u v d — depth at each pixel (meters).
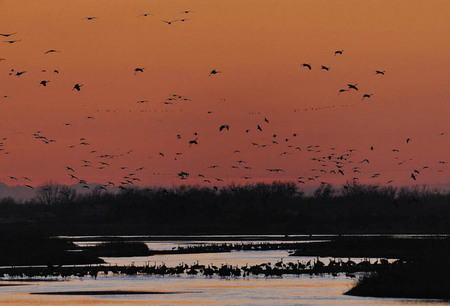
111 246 120.75
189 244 141.38
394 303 56.91
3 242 115.44
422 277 63.78
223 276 79.06
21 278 79.19
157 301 60.75
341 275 78.69
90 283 73.75
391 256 102.00
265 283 72.19
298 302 59.12
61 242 124.81
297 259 101.62
